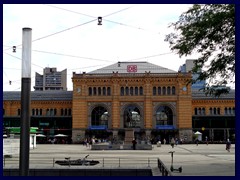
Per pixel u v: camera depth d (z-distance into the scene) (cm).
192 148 7294
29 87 1922
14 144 4681
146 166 3328
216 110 11044
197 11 2188
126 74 10450
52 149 6900
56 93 11606
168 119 10412
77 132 10375
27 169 1906
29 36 1936
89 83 10512
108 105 10431
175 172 2838
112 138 10188
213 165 3456
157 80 10400
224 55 2220
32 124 11200
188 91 10294
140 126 10356
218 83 2314
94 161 3531
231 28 2136
